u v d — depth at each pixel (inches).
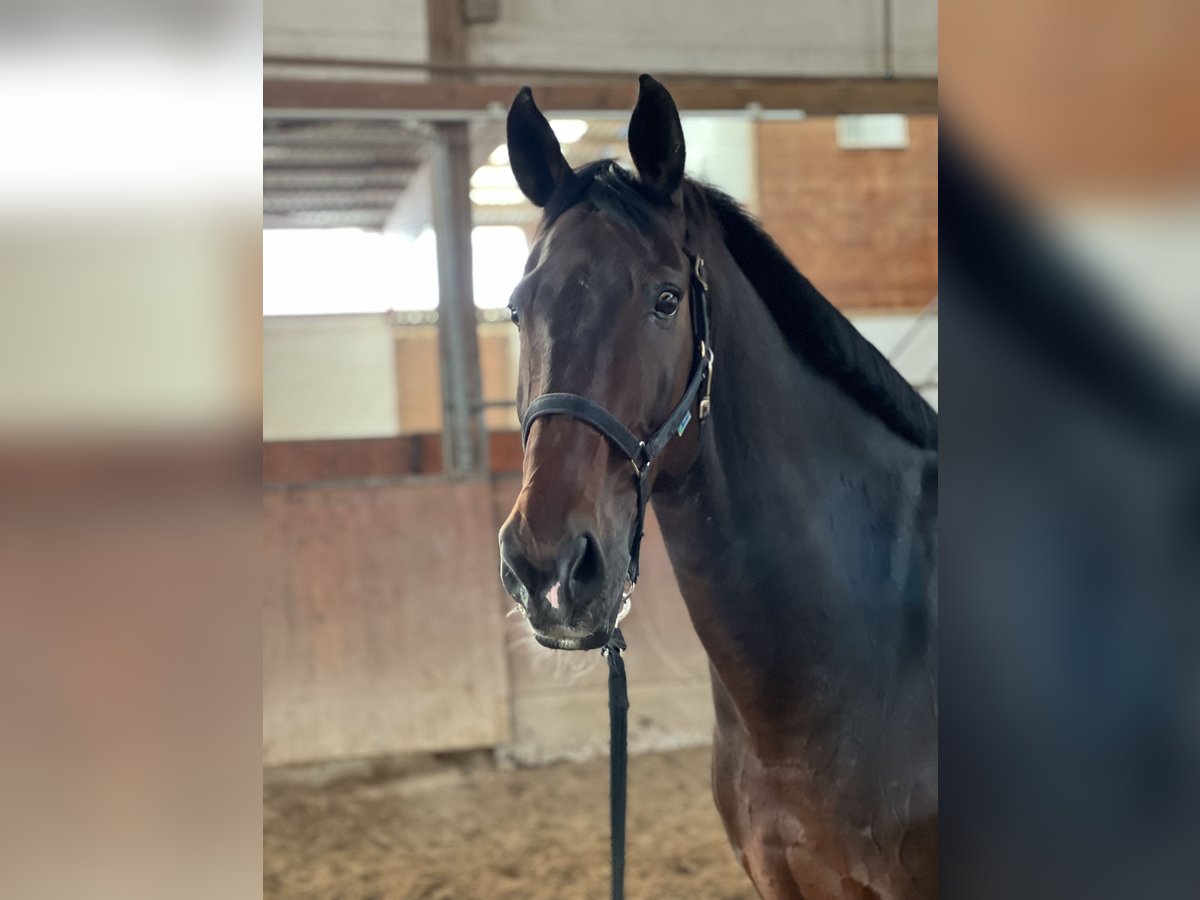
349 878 105.6
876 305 259.4
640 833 114.7
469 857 110.0
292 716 135.3
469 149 154.2
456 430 152.9
